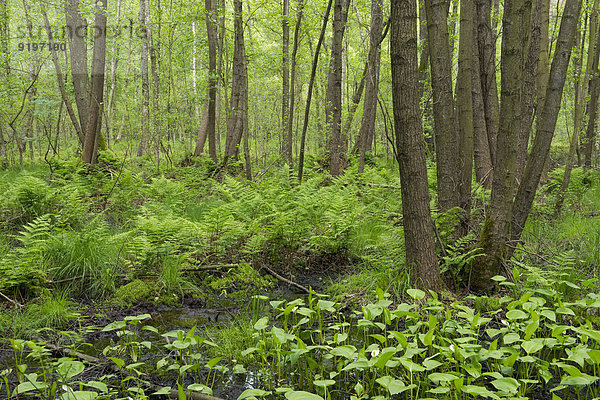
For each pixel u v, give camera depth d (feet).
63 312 13.66
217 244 19.34
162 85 60.34
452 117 17.07
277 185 29.45
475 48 22.49
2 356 11.09
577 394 9.16
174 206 25.94
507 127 14.52
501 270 15.61
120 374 10.38
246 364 11.16
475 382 9.73
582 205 29.09
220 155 44.91
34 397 9.11
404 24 12.98
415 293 11.46
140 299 15.55
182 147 61.93
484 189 23.13
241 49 41.37
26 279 14.90
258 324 10.32
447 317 11.19
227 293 16.78
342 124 44.98
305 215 21.20
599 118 49.67
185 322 14.03
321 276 19.07
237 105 45.62
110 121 87.20
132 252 17.17
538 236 21.39
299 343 9.59
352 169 35.29
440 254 16.74
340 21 36.45
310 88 28.17
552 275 14.37
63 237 17.53
